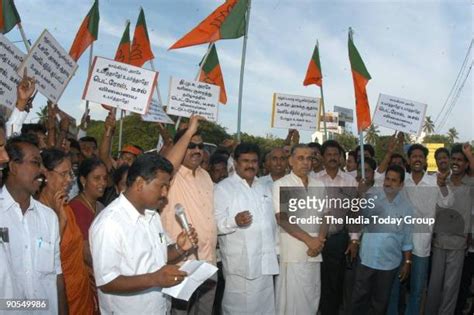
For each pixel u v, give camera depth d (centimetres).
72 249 324
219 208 438
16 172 272
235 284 435
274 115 707
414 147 586
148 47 771
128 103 534
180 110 600
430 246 553
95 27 714
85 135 732
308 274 467
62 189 334
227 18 655
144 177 285
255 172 450
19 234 272
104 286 279
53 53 504
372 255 508
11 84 462
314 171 610
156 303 302
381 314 512
